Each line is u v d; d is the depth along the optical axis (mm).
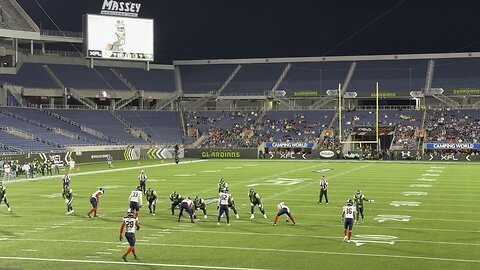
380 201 31312
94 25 77938
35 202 31688
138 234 22234
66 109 75312
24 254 18828
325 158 72312
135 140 74312
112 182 42562
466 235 21641
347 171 52125
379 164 62344
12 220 25641
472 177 45688
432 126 74625
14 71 74000
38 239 21328
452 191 35938
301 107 84625
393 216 26188
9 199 32969
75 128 71250
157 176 47312
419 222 24578
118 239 21281
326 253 18688
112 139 72250
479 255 18297
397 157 69938
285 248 19516
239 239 21141
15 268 16891
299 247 19656
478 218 25547
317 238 21234
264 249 19391
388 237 21312
